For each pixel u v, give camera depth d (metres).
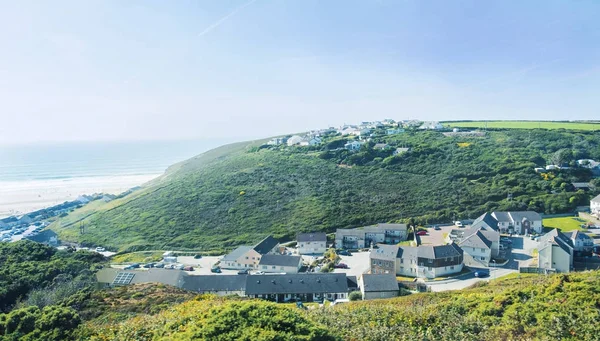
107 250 103.88
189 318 24.77
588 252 70.06
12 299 59.47
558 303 27.14
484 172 119.94
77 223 130.12
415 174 126.50
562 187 106.75
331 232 99.56
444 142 157.38
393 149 153.75
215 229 107.88
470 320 26.12
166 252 97.19
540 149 144.00
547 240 70.75
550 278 36.12
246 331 18.27
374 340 23.81
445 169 126.00
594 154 136.62
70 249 91.81
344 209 108.19
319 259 84.75
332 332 21.48
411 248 71.62
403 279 67.19
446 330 24.81
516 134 165.88
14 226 139.00
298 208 112.62
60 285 62.25
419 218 98.25
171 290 52.19
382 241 92.75
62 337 25.70
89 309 43.44
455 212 99.75
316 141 189.62
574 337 22.56
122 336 24.41
